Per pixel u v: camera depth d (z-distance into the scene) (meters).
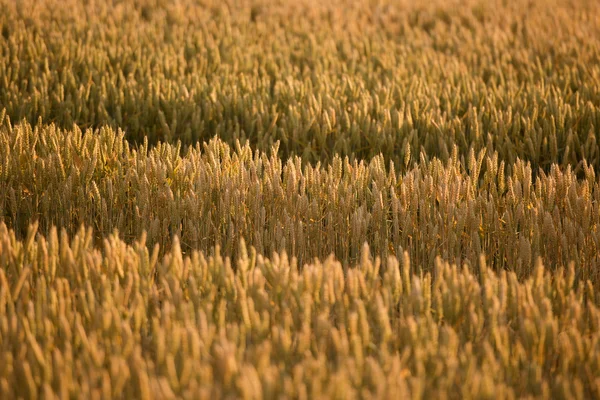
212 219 6.33
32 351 3.87
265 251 6.06
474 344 4.37
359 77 11.01
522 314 4.53
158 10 14.74
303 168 8.23
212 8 15.47
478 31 13.97
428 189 6.19
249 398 3.44
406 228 5.81
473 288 4.77
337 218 6.25
